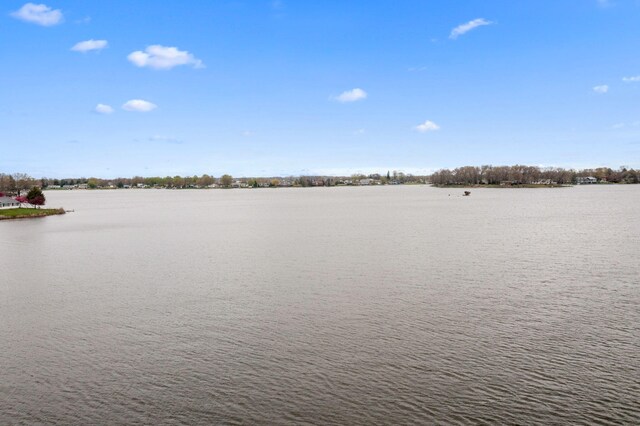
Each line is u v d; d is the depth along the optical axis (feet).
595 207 635.25
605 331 136.56
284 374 112.27
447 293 178.91
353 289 186.60
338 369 114.52
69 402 101.19
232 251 289.33
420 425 92.17
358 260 250.16
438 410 96.84
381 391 104.17
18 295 184.75
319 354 123.03
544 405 98.02
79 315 157.79
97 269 234.99
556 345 126.82
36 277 217.15
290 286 193.06
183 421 94.22
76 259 264.72
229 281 203.92
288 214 600.39
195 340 133.80
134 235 380.37
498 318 148.87
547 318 148.36
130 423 93.71
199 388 106.42
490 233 362.74
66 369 116.37
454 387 105.40
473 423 92.58
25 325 148.46
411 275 211.00
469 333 136.05
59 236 374.22
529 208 634.43
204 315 155.84
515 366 114.62
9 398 102.89
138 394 104.17
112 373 114.11
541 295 174.60
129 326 146.10
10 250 299.38
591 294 175.42
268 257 264.72
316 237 352.69
